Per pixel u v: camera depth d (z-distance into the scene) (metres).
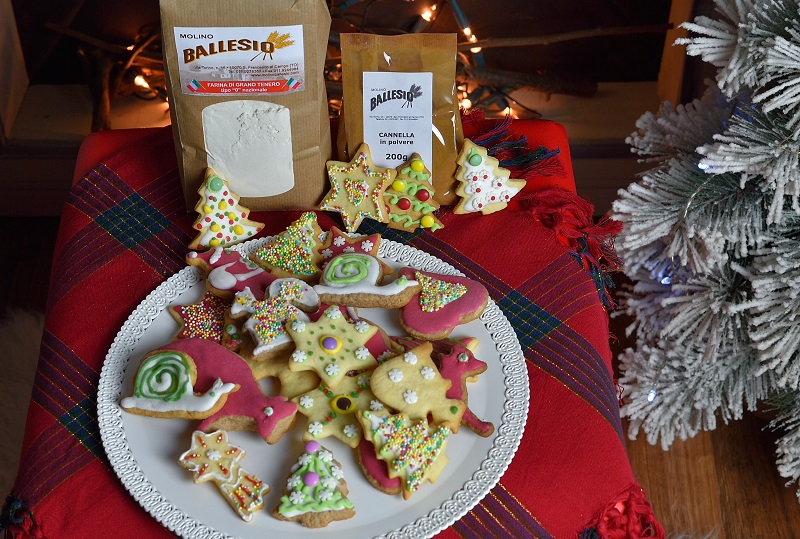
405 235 0.89
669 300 1.01
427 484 0.73
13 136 1.30
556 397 0.78
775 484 1.14
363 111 0.86
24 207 1.37
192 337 0.79
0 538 0.73
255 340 0.78
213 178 0.86
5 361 1.21
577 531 0.74
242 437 0.75
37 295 1.30
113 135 0.97
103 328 0.82
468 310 0.81
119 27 1.27
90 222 0.89
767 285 0.95
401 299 0.81
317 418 0.75
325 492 0.71
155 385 0.75
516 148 0.93
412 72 0.84
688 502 1.13
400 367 0.76
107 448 0.74
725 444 1.17
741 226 0.96
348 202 0.88
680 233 0.99
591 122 1.32
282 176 0.87
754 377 1.05
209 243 0.87
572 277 0.85
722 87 0.93
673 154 1.02
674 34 1.25
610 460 0.76
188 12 0.78
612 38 1.28
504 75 1.30
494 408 0.77
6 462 1.13
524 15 1.26
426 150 0.87
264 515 0.72
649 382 1.10
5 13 1.23
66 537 0.72
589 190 1.36
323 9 0.81
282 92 0.82
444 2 1.24
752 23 0.88
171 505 0.72
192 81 0.81
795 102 0.89
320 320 0.79
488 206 0.89
